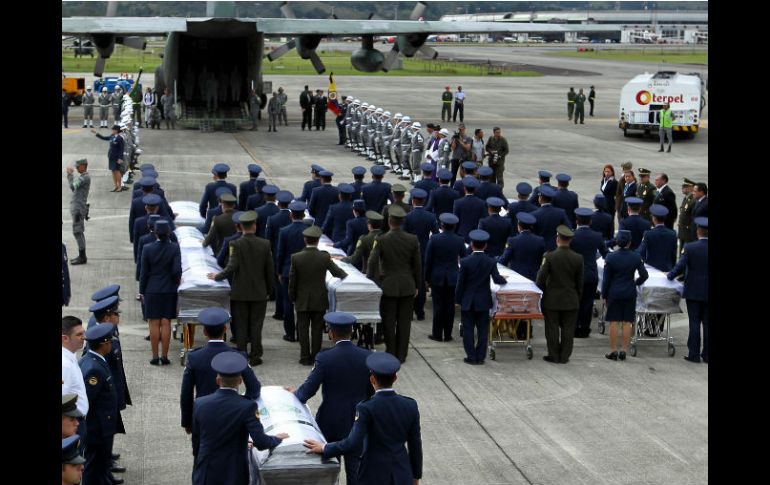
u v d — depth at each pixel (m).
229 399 8.16
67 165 31.84
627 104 43.47
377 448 8.25
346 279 13.80
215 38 41.19
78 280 18.33
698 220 14.28
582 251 15.62
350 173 31.44
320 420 9.49
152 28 38.41
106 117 43.12
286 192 16.31
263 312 13.83
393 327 14.16
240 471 8.17
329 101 41.88
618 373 13.96
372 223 14.41
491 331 14.66
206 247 15.62
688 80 43.16
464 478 10.09
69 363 8.59
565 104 62.38
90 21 38.41
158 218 15.42
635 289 14.35
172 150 36.41
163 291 13.49
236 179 29.75
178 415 11.80
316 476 8.06
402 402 8.31
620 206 21.92
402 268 14.04
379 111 33.72
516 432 11.47
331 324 9.51
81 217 19.39
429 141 28.66
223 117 44.47
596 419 11.97
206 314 9.40
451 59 131.62
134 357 14.09
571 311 14.26
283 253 15.02
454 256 15.18
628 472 10.33
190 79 44.09
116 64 99.06
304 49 43.62
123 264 19.67
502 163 29.19
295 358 14.31
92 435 9.34
